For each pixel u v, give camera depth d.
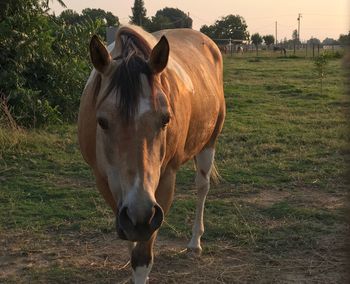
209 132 3.93
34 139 7.38
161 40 2.54
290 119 9.88
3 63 8.45
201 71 3.90
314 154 7.06
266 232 4.39
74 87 9.37
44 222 4.61
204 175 4.22
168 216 4.75
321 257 3.93
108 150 2.51
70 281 3.56
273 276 3.65
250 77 19.55
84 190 5.54
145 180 2.38
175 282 3.55
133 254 2.96
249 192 5.51
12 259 3.91
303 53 43.47
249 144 7.70
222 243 4.22
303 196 5.38
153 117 2.44
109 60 2.62
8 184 5.69
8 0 8.45
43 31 9.14
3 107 7.81
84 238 4.30
